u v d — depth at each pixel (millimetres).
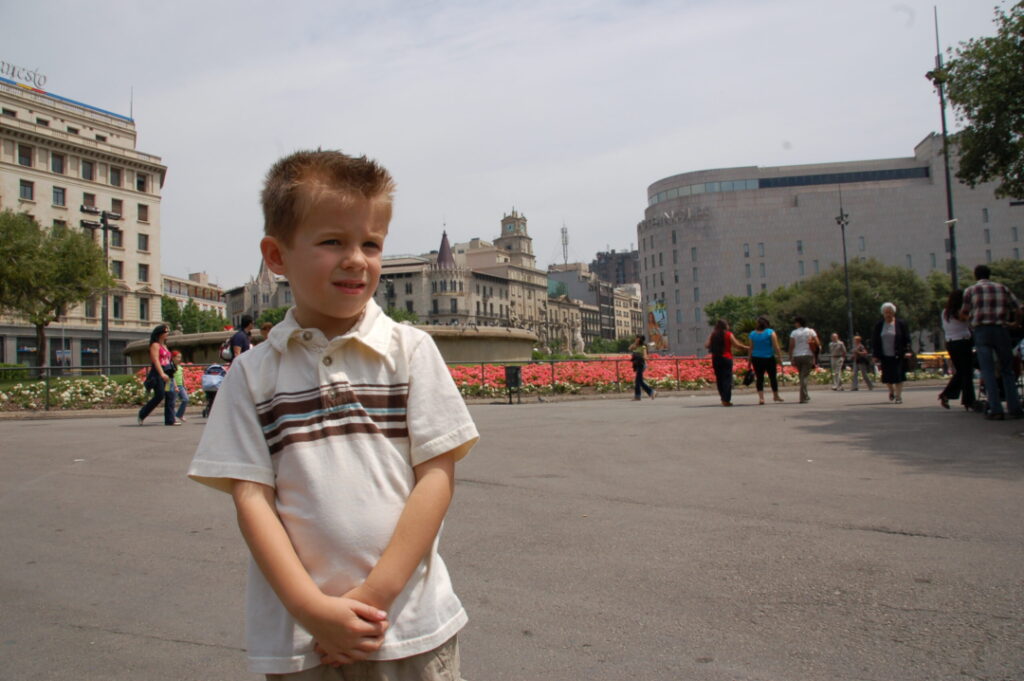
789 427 10102
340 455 1546
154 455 8969
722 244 120375
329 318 1677
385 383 1633
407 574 1474
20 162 63094
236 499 1529
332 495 1517
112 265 69875
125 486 6930
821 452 7777
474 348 28406
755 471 6812
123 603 3818
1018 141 20734
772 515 5117
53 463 8359
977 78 21500
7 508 6035
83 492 6660
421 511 1533
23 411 17125
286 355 1619
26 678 2986
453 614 1617
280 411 1567
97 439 10789
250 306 128500
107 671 3043
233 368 1645
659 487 6215
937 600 3441
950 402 14102
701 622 3324
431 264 129000
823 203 118375
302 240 1588
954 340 11406
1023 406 11062
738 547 4387
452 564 4238
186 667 3074
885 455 7402
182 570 4344
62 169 66250
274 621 1508
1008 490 5613
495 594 3752
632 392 21156
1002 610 3289
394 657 1477
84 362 68125
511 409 15758
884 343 14102
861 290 74000
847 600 3494
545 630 3297
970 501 5305
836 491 5805
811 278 80438
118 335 70375
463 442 1631
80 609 3744
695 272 121438
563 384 20875
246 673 3016
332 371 1591
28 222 46156
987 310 9789
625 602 3592
